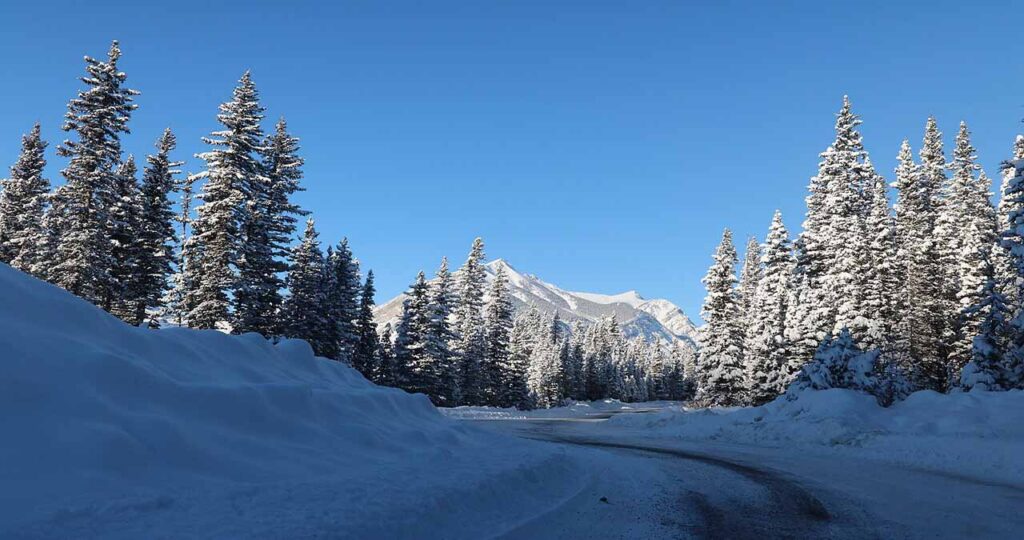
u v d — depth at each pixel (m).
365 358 53.44
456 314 64.06
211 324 33.94
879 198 38.72
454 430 13.38
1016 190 24.28
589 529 7.48
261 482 6.59
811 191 48.59
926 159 55.28
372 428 10.03
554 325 105.56
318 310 44.00
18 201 43.94
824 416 21.05
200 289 34.47
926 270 42.22
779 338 41.88
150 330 8.62
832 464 14.82
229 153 35.19
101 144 34.91
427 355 52.03
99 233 34.31
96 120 34.62
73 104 34.72
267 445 7.54
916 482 11.88
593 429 29.58
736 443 21.12
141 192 40.69
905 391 25.00
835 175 46.94
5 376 5.66
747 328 50.41
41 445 5.36
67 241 33.50
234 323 35.19
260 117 36.72
